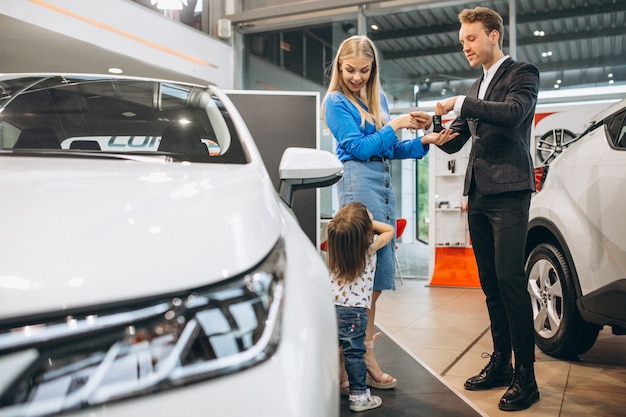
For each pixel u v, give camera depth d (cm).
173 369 76
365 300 226
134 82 181
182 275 83
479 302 532
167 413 73
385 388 258
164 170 117
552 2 725
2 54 632
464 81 787
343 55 240
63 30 564
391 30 809
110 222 89
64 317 75
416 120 240
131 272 81
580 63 722
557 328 297
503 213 238
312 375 84
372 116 248
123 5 632
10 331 72
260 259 93
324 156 156
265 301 88
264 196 115
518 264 236
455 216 669
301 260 104
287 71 853
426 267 835
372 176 240
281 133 404
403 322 430
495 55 247
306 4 789
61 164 116
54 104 161
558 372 285
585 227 263
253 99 403
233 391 77
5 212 88
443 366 302
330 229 226
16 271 78
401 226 717
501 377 261
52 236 84
